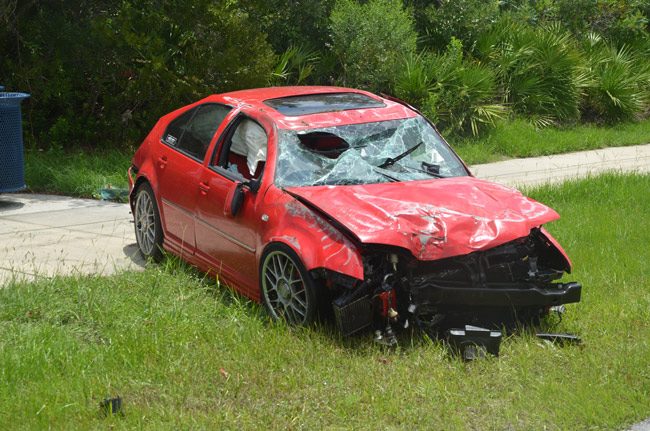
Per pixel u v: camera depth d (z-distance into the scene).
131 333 5.77
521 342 5.83
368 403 4.96
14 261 7.84
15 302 6.39
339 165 6.53
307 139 6.66
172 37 13.43
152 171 7.82
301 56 15.83
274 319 6.17
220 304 6.49
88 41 13.43
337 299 5.66
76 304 6.47
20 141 10.20
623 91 19.02
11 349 5.47
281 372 5.35
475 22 18.38
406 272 5.79
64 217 9.77
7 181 10.10
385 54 15.94
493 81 17.16
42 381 5.11
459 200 6.08
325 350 5.61
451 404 4.91
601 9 21.72
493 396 5.07
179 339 5.77
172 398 4.96
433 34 18.61
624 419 4.79
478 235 5.75
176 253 7.55
